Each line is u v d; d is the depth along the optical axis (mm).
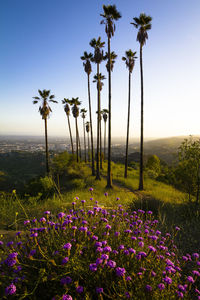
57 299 1360
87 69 21109
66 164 30219
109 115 14688
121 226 2682
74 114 36938
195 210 5539
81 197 7875
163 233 3814
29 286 1506
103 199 7402
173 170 9148
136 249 2107
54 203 5562
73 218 2398
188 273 2449
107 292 1561
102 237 2172
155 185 17672
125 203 5949
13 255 1542
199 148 7738
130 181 18812
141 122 14891
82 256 1774
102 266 1505
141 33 14125
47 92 24297
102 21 13984
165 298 1503
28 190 9820
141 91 14742
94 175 22172
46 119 24719
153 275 1658
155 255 1974
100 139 29875
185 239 3678
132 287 1550
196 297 1993
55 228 2195
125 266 1752
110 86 14562
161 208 5625
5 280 1482
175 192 13555
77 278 1554
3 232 3170
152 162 25328
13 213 4355
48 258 1635
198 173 7695
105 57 19406
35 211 4656
